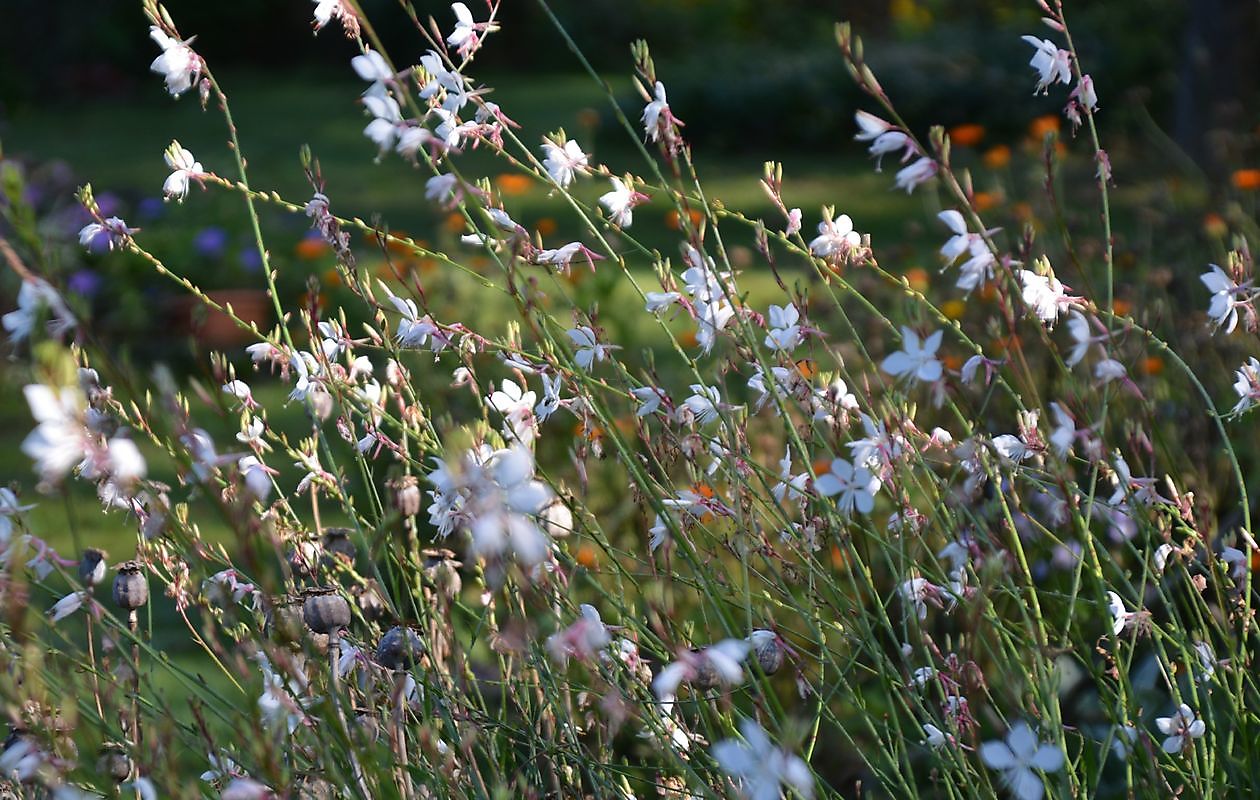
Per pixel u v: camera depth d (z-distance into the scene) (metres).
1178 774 2.09
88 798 2.03
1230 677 2.15
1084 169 5.91
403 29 17.02
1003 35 13.59
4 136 12.61
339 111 13.97
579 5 18.39
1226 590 2.11
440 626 2.10
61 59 15.40
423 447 2.18
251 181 9.82
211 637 1.93
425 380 2.93
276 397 4.68
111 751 2.00
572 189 7.34
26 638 1.90
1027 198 4.53
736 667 1.85
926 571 2.08
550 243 5.18
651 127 2.05
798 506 2.19
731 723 2.05
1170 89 11.70
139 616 2.89
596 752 2.16
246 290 5.63
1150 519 2.09
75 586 1.99
